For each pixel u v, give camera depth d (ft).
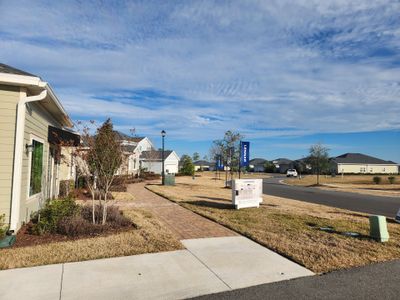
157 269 17.26
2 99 23.39
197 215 34.27
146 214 33.12
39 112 29.68
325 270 17.61
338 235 25.59
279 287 15.28
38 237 22.80
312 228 28.19
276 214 35.47
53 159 39.75
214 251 20.76
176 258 19.12
